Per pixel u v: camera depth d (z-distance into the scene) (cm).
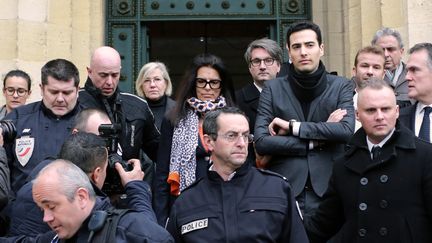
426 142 417
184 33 1052
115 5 890
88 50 830
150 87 691
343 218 443
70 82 507
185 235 403
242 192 406
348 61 825
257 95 595
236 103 538
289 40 519
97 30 854
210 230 398
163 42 1220
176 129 518
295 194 487
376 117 413
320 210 446
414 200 408
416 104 503
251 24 952
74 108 515
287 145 489
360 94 422
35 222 392
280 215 400
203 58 526
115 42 883
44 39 784
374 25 790
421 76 487
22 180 493
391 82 627
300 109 513
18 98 702
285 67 596
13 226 398
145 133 565
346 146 489
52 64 509
